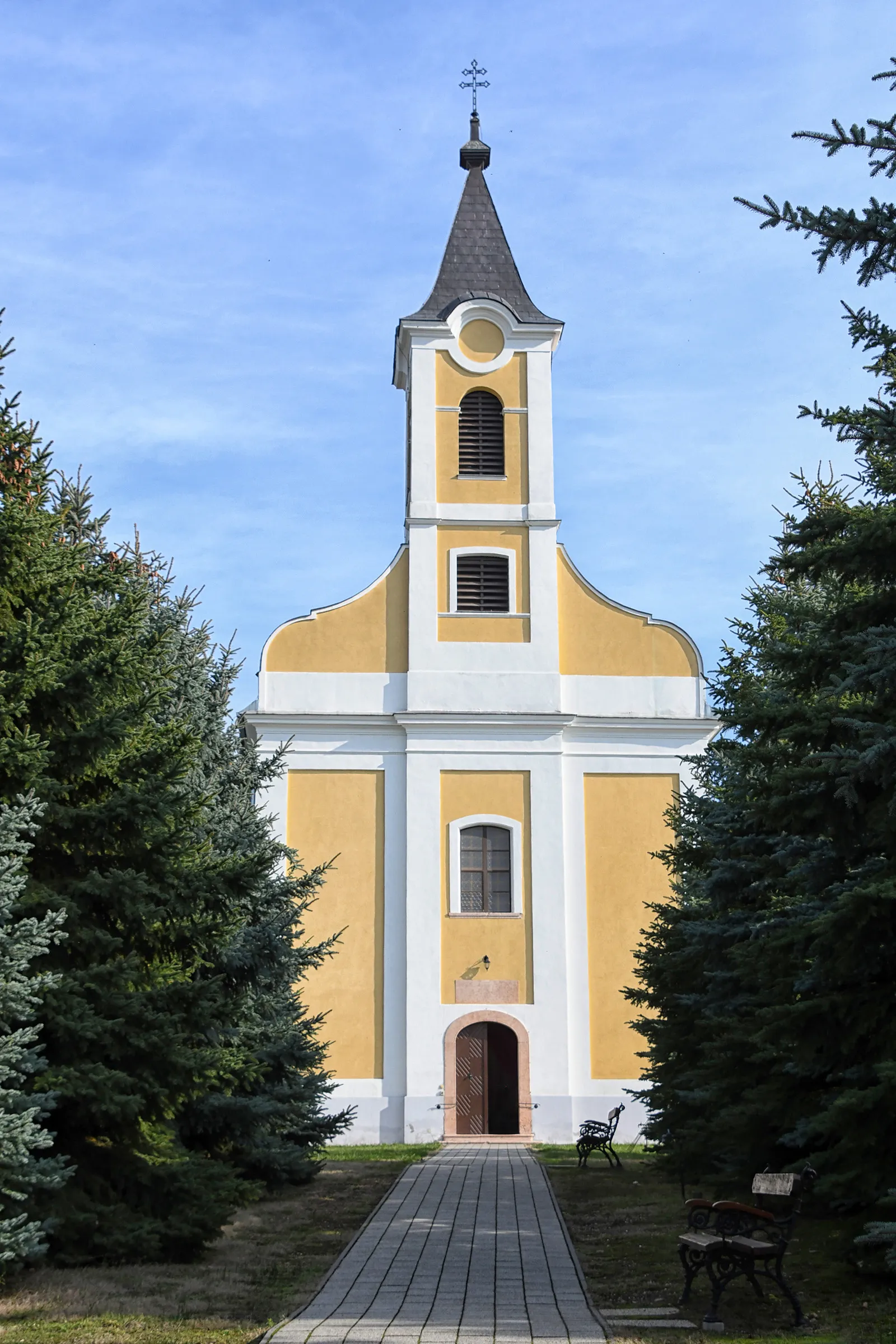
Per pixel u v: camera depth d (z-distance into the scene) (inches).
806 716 422.6
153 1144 490.9
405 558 1186.0
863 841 417.1
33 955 395.5
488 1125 1083.3
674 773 1149.1
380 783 1139.3
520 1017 1095.6
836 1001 401.1
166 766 489.4
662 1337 377.1
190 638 826.8
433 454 1203.2
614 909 1123.3
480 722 1142.3
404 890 1115.9
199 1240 490.9
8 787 446.3
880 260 399.2
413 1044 1085.1
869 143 383.9
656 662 1173.1
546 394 1221.7
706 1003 644.1
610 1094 1084.5
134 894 462.0
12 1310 402.6
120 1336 378.9
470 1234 550.3
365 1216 609.3
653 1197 661.3
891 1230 355.6
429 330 1223.5
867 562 421.1
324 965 1100.5
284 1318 401.1
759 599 828.0
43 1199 446.9
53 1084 428.1
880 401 400.5
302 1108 724.0
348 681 1157.1
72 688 461.7
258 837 770.8
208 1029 498.3
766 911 582.9
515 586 1179.3
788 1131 485.1
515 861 1125.7
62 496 790.5
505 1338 374.6
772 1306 410.0
